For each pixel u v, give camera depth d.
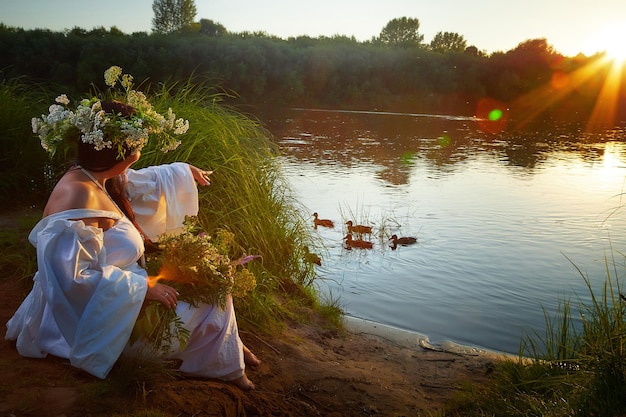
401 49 55.81
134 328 3.50
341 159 19.09
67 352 3.43
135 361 3.46
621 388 3.74
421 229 10.23
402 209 11.81
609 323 4.59
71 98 8.53
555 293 7.39
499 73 53.59
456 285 7.57
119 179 4.01
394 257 8.62
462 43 81.19
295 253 7.21
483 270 8.14
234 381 3.88
